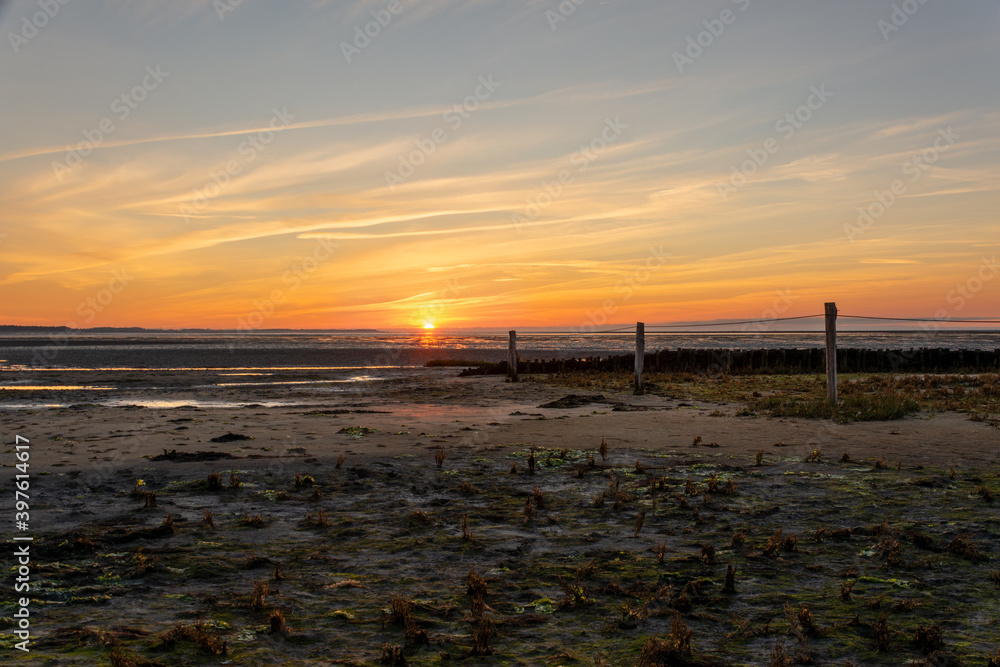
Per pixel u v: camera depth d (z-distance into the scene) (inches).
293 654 154.5
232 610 181.6
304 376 1342.3
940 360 1235.9
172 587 199.5
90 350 3166.8
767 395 783.7
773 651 157.6
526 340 6673.2
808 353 1269.7
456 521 274.8
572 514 285.1
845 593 191.6
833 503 297.0
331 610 183.2
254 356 2517.2
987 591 195.2
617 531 259.8
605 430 521.7
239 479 341.7
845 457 393.1
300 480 341.7
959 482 334.0
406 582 205.9
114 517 278.2
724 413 624.7
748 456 413.7
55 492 320.5
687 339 6053.2
